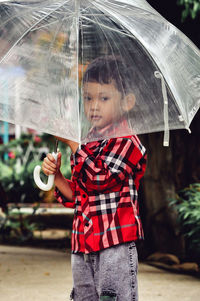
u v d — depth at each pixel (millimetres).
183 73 2600
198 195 6582
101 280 2488
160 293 4887
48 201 12445
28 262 6562
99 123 2441
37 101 2355
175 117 2494
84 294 2590
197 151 7582
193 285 5312
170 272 6207
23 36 2498
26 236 9312
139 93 2490
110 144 2533
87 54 2514
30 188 12422
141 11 2537
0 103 2369
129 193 2549
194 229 6547
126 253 2488
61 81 2387
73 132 2268
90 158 2486
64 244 8703
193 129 7574
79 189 2564
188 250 7395
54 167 2607
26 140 13641
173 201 6859
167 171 7535
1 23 2543
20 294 4754
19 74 2424
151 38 2539
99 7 2473
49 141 12984
